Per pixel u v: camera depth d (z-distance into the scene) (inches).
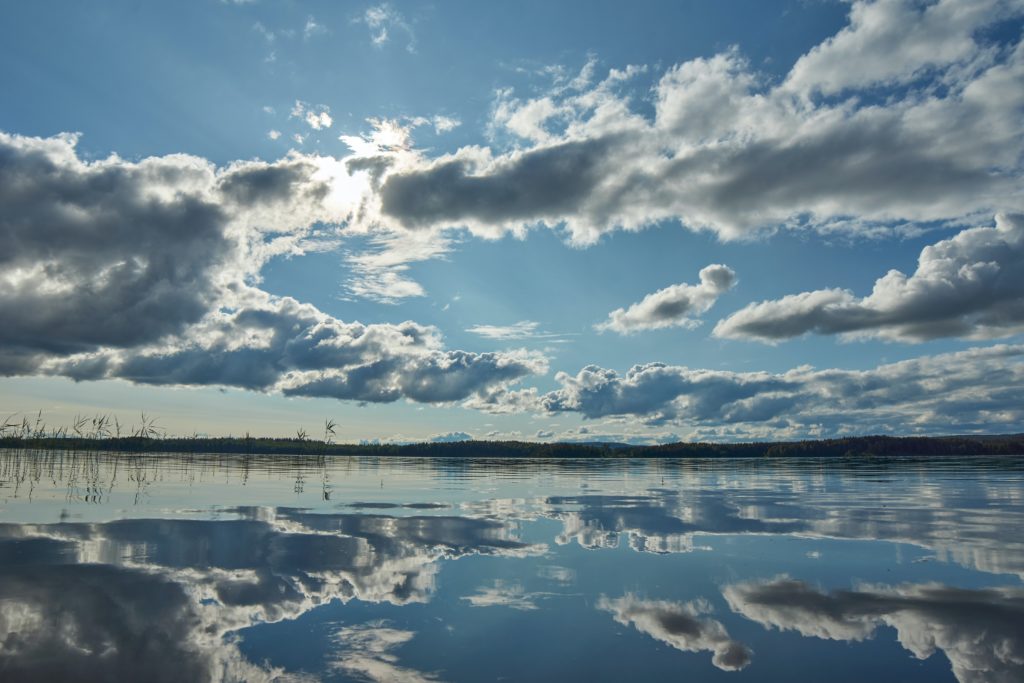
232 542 675.4
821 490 1473.9
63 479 1553.9
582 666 339.3
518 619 418.0
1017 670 338.0
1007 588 505.4
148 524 793.6
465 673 329.1
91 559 580.4
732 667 339.9
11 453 2795.3
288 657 348.5
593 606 448.8
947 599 473.7
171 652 354.0
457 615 426.0
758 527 819.4
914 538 735.1
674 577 535.2
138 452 4399.6
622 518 906.1
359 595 473.1
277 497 1187.3
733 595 479.8
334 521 847.7
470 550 646.5
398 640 376.8
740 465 3727.9
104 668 330.6
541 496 1273.4
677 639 382.9
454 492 1370.6
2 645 360.5
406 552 633.0
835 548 667.4
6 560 570.9
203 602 450.3
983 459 4704.7
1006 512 996.6
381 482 1708.9
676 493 1376.7
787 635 391.2
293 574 536.1
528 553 633.0
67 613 419.2
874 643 378.6
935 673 334.0
